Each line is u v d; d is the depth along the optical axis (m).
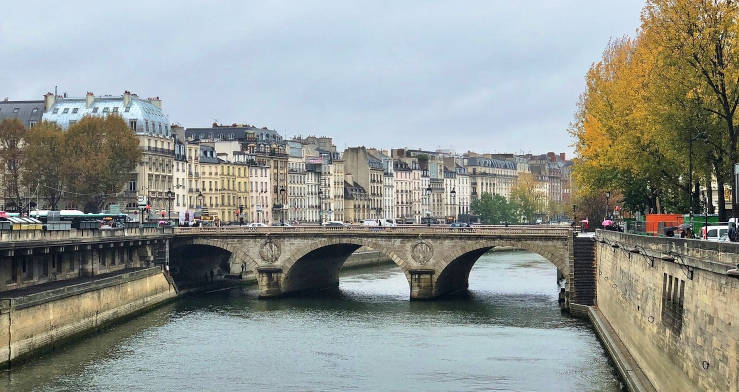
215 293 150.62
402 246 137.88
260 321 116.25
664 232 83.75
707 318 52.31
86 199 175.12
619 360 78.56
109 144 176.12
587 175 115.44
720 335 49.59
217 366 88.25
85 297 102.50
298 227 146.75
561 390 76.88
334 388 79.62
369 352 95.12
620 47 124.12
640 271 75.62
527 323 111.88
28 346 88.06
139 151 181.12
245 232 146.00
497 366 87.00
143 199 166.00
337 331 108.06
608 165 108.00
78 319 100.62
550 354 91.75
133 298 120.25
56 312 94.38
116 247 132.38
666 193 108.00
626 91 101.88
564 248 123.88
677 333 59.84
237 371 86.25
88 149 174.25
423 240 136.50
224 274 168.38
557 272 160.12
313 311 125.69
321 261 155.38
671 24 82.38
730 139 79.75
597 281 115.12
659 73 85.12
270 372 85.88
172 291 139.62
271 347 97.94
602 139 108.12
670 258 61.44
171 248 149.50
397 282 166.50
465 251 133.50
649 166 97.62
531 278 165.75
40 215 139.38
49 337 92.69
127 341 100.62
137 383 81.00
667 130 85.69
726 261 49.22
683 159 87.38
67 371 84.69
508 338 101.38
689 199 90.94
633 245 78.62
